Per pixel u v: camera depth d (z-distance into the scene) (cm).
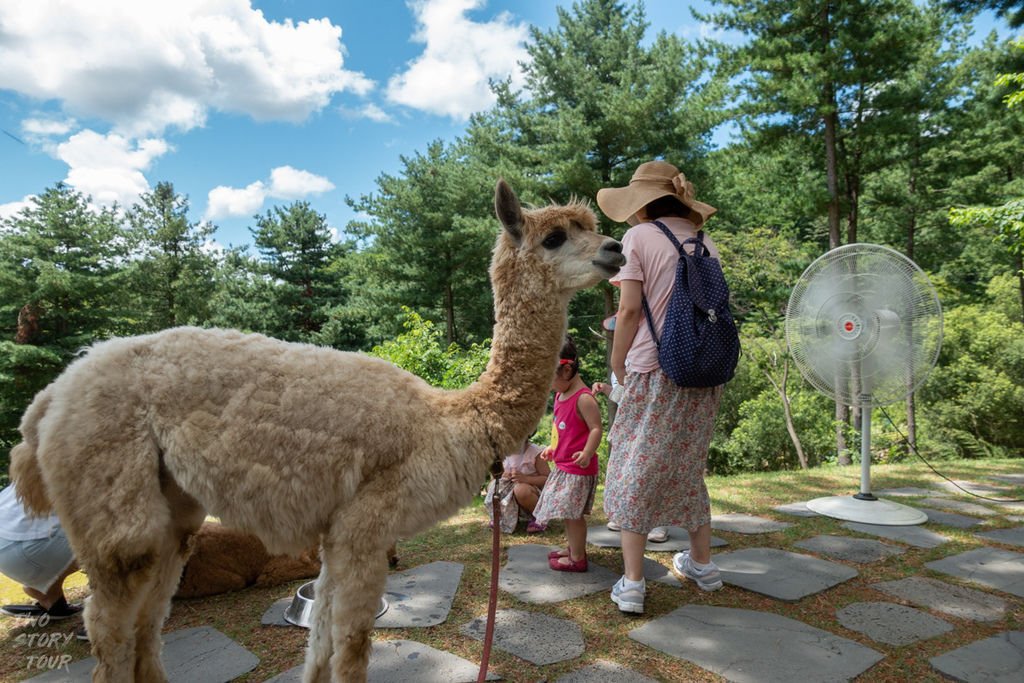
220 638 314
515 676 271
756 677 268
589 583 378
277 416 217
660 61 1798
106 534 209
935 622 323
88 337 2373
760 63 1445
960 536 464
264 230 3766
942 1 1200
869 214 2019
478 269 2480
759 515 531
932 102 1470
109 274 2608
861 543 446
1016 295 2345
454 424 237
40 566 317
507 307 254
